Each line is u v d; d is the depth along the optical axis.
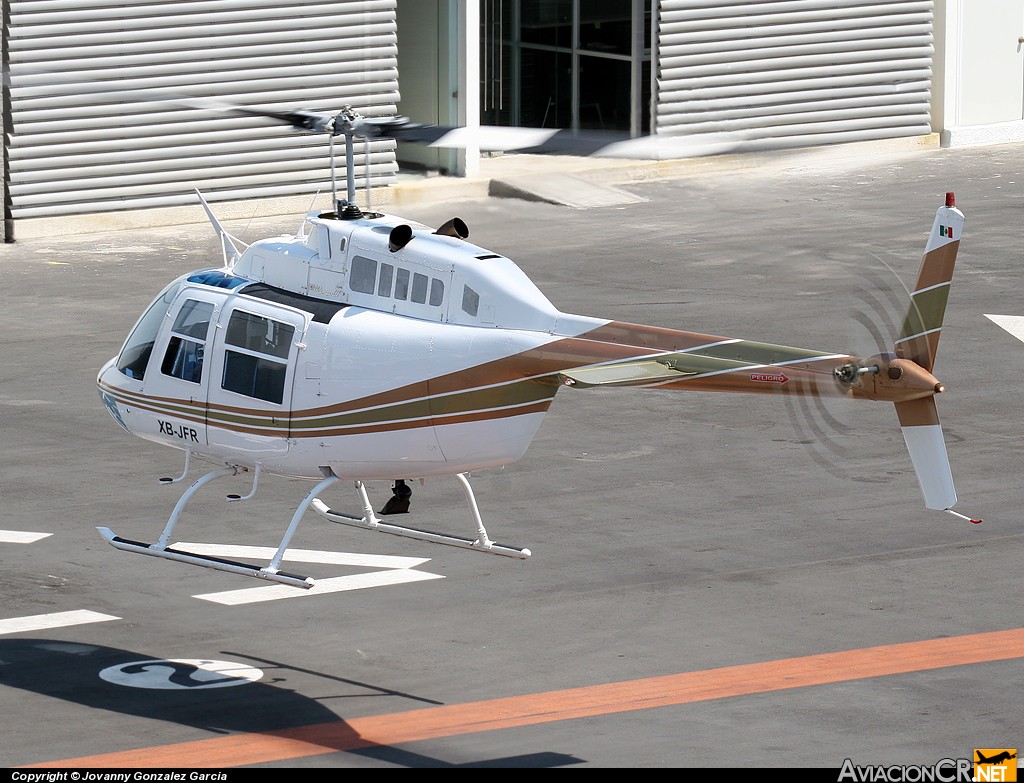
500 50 145.25
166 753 46.62
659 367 47.75
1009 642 54.50
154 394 54.81
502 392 49.56
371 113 130.50
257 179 127.00
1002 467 72.31
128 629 56.03
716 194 132.50
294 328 51.81
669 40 140.00
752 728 48.25
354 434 51.12
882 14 146.50
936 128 150.75
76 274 108.06
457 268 50.16
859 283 102.38
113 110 120.62
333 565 62.06
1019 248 111.38
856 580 60.12
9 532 64.81
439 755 46.62
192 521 66.44
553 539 64.50
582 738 47.69
